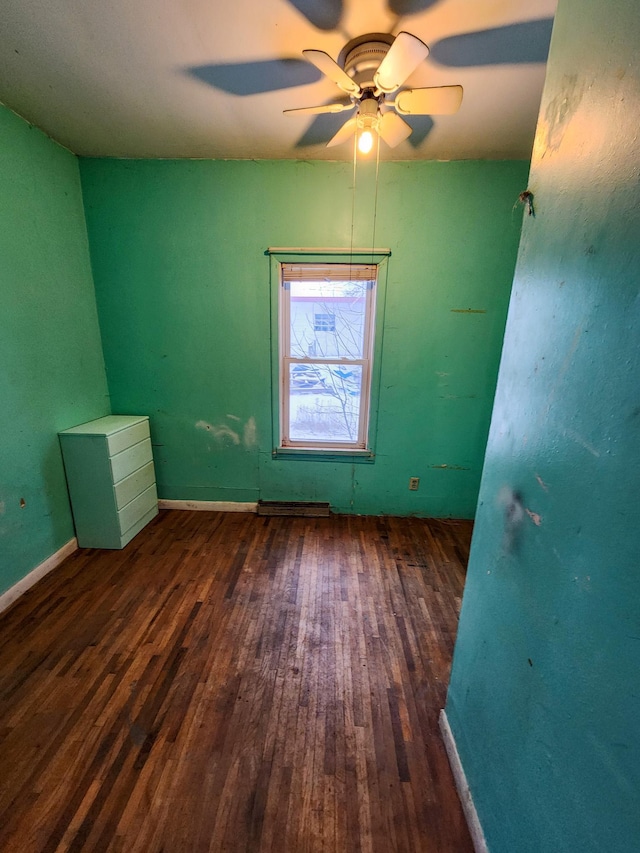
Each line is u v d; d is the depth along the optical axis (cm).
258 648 178
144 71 167
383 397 292
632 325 57
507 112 193
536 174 89
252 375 293
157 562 245
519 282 97
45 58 158
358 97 154
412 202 255
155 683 160
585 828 64
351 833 113
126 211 263
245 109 195
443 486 307
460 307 272
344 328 287
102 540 259
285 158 250
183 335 287
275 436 303
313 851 109
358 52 149
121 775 126
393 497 312
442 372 285
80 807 118
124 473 262
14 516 209
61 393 246
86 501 252
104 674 164
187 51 154
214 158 252
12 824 114
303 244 267
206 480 315
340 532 287
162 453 310
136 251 271
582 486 68
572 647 69
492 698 103
